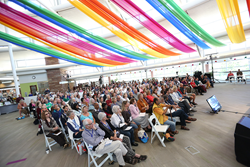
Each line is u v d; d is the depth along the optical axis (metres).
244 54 12.80
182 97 5.70
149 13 11.68
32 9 4.29
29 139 4.66
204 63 16.55
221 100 6.49
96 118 4.06
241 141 2.22
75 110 5.49
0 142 4.69
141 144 3.30
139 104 4.71
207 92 8.98
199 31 6.83
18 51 13.45
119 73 21.41
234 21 5.77
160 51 9.19
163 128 3.20
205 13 10.68
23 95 17.23
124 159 2.57
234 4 4.66
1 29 11.13
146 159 2.68
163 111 3.53
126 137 2.83
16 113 10.92
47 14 4.57
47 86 17.98
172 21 6.03
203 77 10.98
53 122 3.69
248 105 5.21
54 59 17.77
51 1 10.17
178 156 2.65
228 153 2.55
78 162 2.88
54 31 5.30
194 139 3.21
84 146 3.18
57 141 3.57
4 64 16.75
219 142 2.96
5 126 6.99
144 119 3.90
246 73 14.05
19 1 3.92
